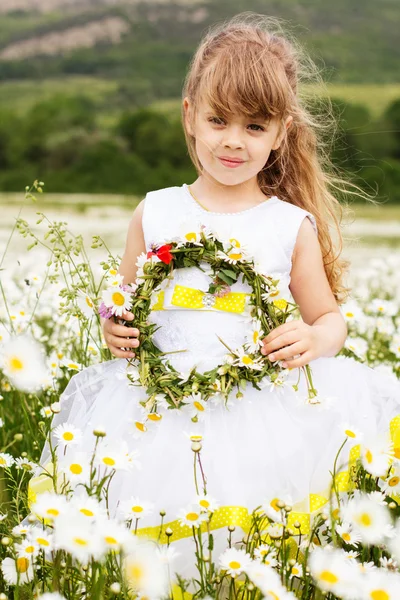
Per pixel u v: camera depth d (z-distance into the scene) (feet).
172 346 7.66
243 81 7.77
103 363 8.30
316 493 7.14
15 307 11.91
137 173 86.22
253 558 6.29
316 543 6.89
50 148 87.86
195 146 8.60
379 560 6.39
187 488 6.88
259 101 7.77
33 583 5.96
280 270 8.11
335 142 11.82
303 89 9.84
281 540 6.25
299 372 7.59
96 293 8.70
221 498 6.78
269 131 8.02
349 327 13.08
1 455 7.16
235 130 7.86
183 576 6.57
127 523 6.55
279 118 8.09
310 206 9.37
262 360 7.24
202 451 7.04
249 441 7.16
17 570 5.68
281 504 5.98
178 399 7.13
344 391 7.84
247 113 7.79
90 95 107.86
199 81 8.27
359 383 8.02
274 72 8.00
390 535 5.84
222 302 7.60
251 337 7.28
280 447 7.15
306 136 9.30
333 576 5.35
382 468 6.29
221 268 7.47
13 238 30.58
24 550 5.68
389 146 75.05
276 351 7.29
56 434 6.56
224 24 9.59
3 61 123.65
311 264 8.36
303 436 7.30
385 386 8.25
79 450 7.36
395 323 14.99
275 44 8.65
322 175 9.71
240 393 7.20
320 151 10.19
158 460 7.06
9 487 8.00
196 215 8.35
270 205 8.41
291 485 7.02
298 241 8.30
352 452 7.36
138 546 5.84
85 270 8.98
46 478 7.37
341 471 7.27
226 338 7.56
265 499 6.80
